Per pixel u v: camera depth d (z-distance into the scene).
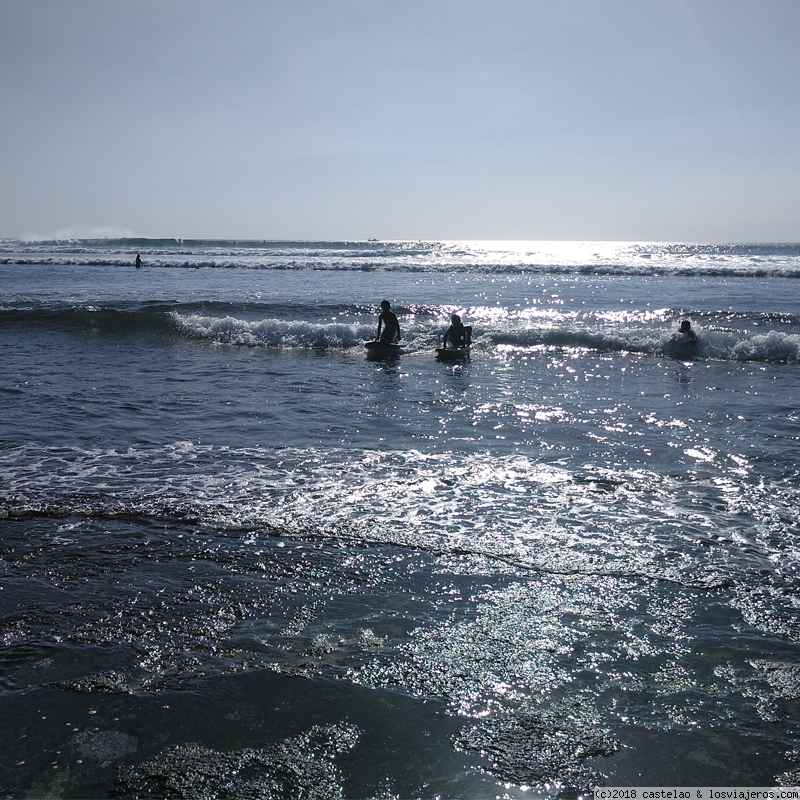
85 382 12.31
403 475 7.26
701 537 5.60
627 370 14.12
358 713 3.50
